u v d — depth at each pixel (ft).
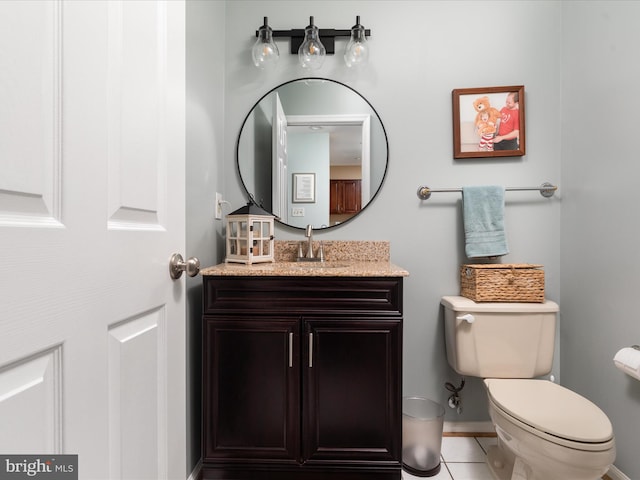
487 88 5.22
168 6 2.49
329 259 5.34
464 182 5.34
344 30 5.32
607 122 4.31
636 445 3.86
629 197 3.98
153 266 2.29
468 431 5.26
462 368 4.63
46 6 1.46
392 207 5.40
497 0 5.30
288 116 5.45
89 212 1.69
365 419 3.92
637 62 3.86
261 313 3.95
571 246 5.00
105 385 1.81
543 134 5.26
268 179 5.48
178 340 2.63
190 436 4.07
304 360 3.93
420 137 5.38
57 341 1.49
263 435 3.94
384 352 3.91
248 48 5.45
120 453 1.94
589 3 4.61
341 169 5.43
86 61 1.68
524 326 4.53
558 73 5.24
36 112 1.41
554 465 3.19
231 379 3.96
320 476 3.99
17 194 1.32
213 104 4.91
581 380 4.79
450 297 5.18
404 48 5.38
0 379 1.26
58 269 1.50
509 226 5.33
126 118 2.01
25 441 1.35
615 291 4.18
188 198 4.01
